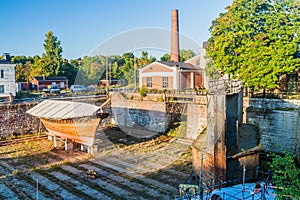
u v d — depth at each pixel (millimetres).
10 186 11391
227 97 7949
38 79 43719
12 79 30672
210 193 8000
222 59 18500
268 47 17594
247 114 16609
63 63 51094
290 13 18359
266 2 19344
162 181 10492
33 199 10086
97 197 9914
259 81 17422
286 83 20688
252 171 9250
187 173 10664
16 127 20078
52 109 16953
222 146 8250
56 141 17891
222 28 19516
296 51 17453
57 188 11008
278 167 5980
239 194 7750
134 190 10031
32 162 14492
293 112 14812
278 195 5609
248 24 18766
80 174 12055
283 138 15180
